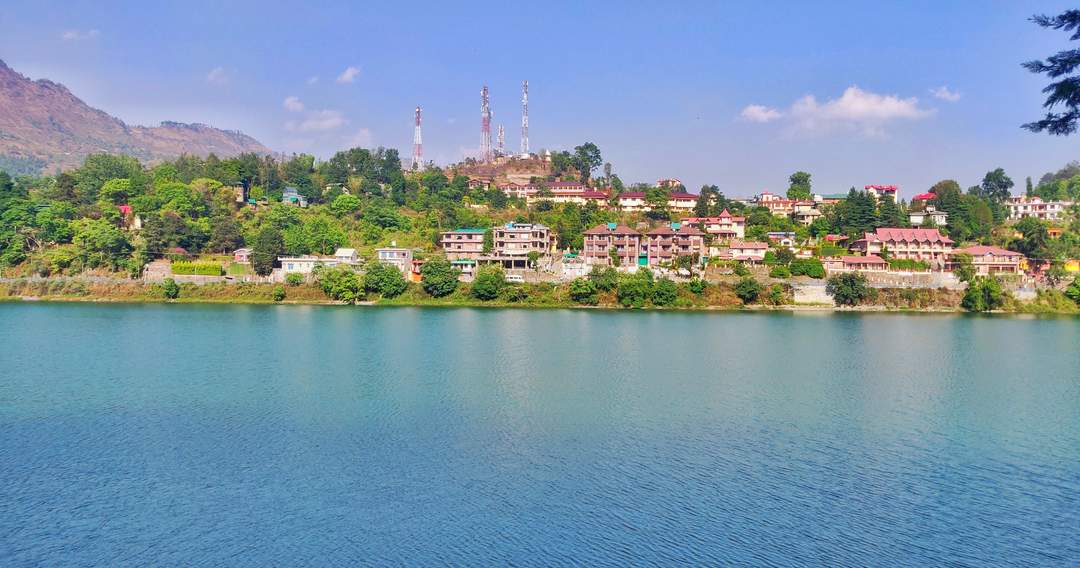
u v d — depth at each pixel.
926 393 74.75
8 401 68.88
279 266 163.88
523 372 82.75
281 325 120.50
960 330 122.00
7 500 46.53
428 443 56.81
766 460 53.50
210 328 116.62
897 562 39.12
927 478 50.38
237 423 61.88
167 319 127.19
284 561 39.22
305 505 45.62
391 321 126.19
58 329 114.19
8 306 144.38
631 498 46.53
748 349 100.00
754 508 45.28
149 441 57.22
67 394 71.62
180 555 39.94
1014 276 156.25
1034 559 39.59
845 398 72.19
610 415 64.81
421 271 156.00
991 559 39.56
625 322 126.94
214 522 43.53
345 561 39.12
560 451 54.97
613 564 38.62
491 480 49.31
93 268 162.62
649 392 73.56
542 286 153.00
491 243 167.75
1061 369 87.94
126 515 44.47
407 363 87.69
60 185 192.00
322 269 156.88
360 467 51.66
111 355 92.12
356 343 102.44
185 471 51.09
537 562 38.88
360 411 65.56
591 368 85.44
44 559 39.69
